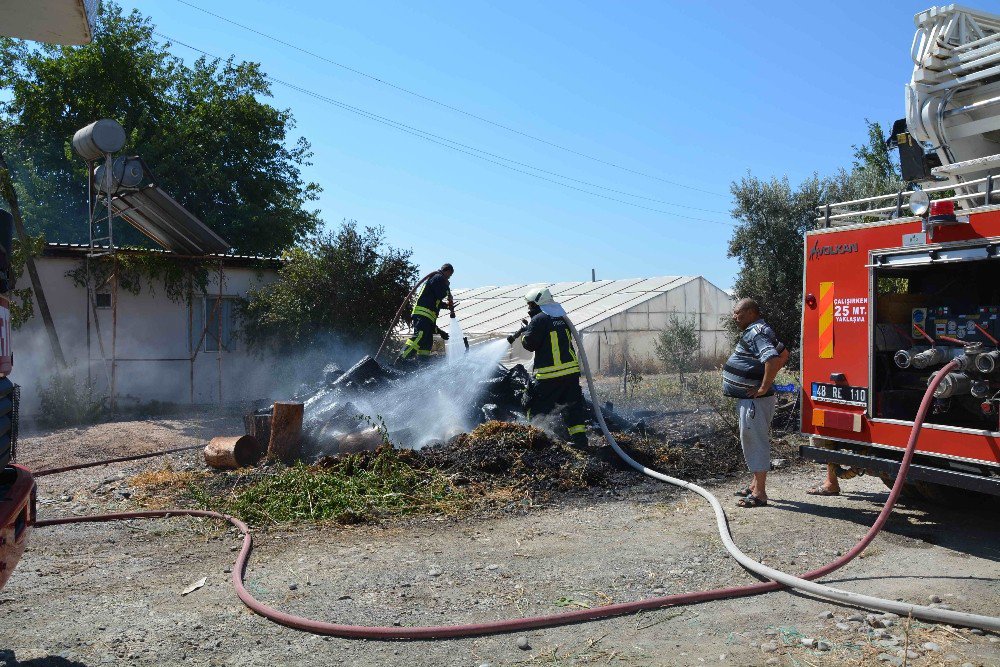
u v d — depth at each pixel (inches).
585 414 368.2
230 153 1063.0
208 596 178.4
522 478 285.6
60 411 495.8
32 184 1010.7
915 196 218.1
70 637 154.5
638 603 168.7
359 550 214.1
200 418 511.2
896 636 153.5
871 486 296.4
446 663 143.1
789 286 856.9
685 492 282.0
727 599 176.2
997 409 200.8
